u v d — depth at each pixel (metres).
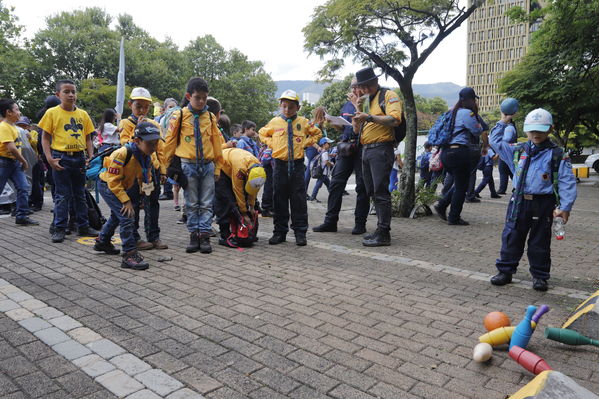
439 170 9.72
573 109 16.59
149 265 5.15
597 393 2.63
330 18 8.64
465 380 2.73
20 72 30.00
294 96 6.12
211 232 5.88
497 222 8.38
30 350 3.05
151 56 40.97
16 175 7.47
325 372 2.81
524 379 2.76
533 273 4.42
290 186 6.23
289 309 3.83
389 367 2.88
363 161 6.39
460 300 4.09
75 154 6.32
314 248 6.09
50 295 4.11
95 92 31.97
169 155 5.68
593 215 9.31
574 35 15.23
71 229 6.94
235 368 2.85
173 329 3.40
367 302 4.01
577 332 3.19
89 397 2.52
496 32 124.62
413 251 5.99
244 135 9.04
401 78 8.63
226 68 49.38
